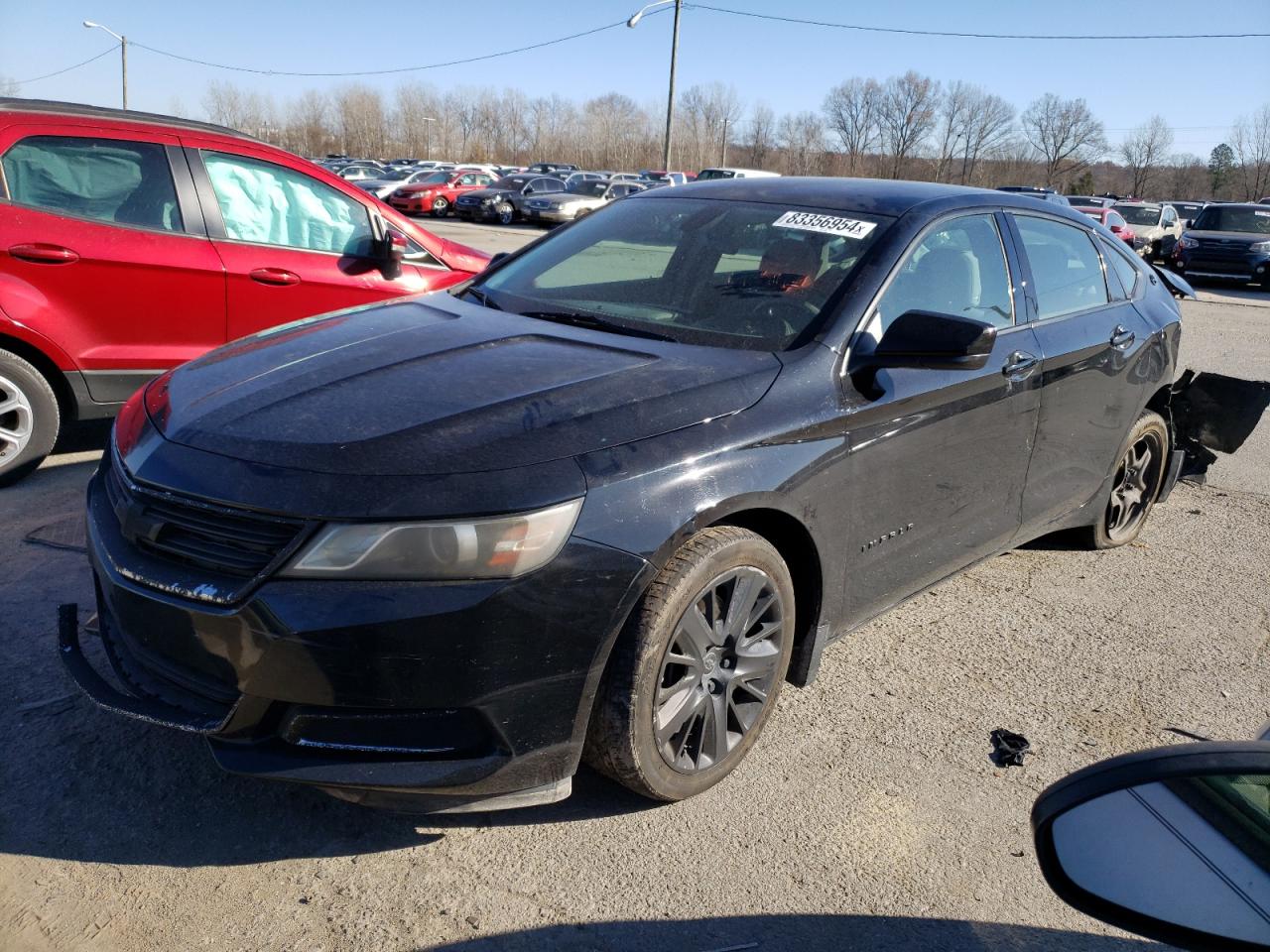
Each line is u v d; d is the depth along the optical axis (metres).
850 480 2.91
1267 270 20.11
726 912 2.37
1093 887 1.34
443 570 2.17
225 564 2.24
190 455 2.40
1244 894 1.27
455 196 33.41
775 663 2.85
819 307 3.06
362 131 96.62
